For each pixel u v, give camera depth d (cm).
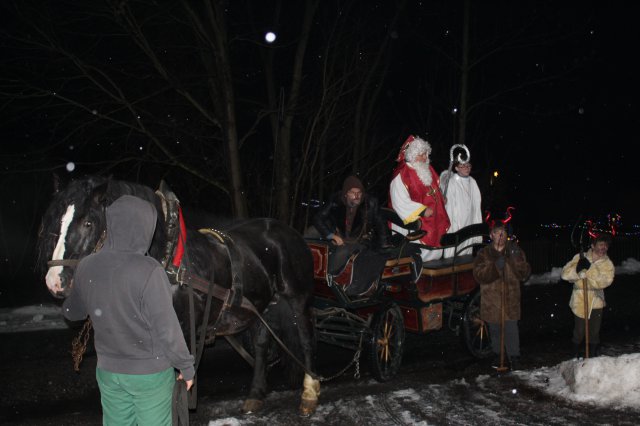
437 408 553
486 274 655
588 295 670
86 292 325
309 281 577
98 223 387
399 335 655
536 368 677
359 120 1446
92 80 1017
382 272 610
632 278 1262
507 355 673
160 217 423
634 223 2472
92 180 396
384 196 1520
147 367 326
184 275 427
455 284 698
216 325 488
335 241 591
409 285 646
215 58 1100
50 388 599
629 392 564
